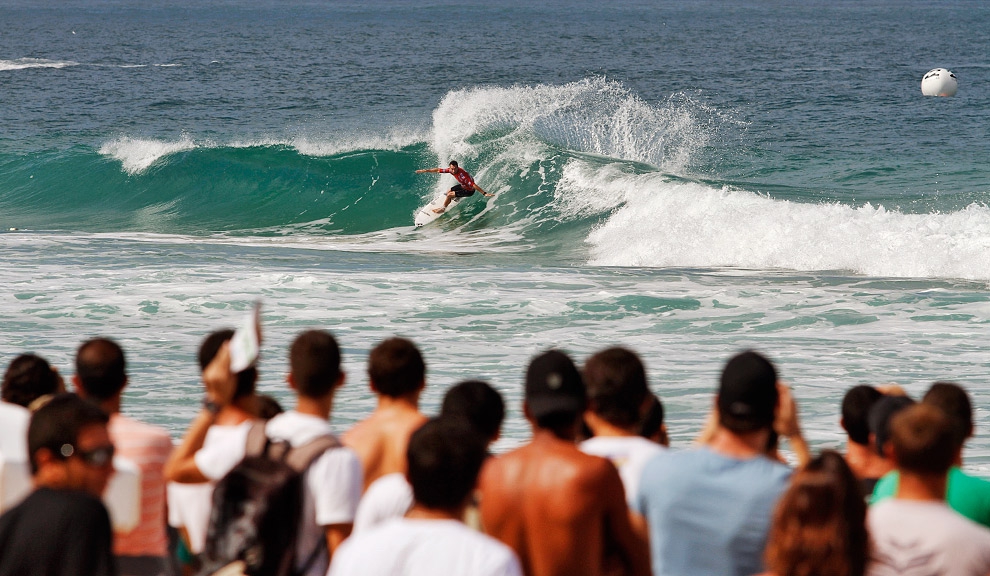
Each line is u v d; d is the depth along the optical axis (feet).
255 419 44.11
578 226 249.96
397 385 45.60
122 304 149.48
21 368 50.37
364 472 44.52
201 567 39.06
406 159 310.45
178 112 553.23
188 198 306.55
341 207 293.23
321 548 39.78
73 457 34.96
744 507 37.60
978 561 34.47
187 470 42.34
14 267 179.52
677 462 39.04
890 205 259.19
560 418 39.06
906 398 45.50
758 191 277.03
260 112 554.05
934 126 449.89
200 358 44.86
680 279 178.09
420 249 235.81
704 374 115.34
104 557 34.42
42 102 589.32
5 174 327.06
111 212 298.76
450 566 31.17
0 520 34.55
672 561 38.60
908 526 35.42
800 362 120.88
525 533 38.60
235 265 187.73
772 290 164.45
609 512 38.27
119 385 46.83
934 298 157.17
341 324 139.85
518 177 285.02
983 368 117.60
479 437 32.94
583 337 134.41
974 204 214.28
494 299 156.76
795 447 42.93
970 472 82.79
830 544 31.48
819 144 400.06
